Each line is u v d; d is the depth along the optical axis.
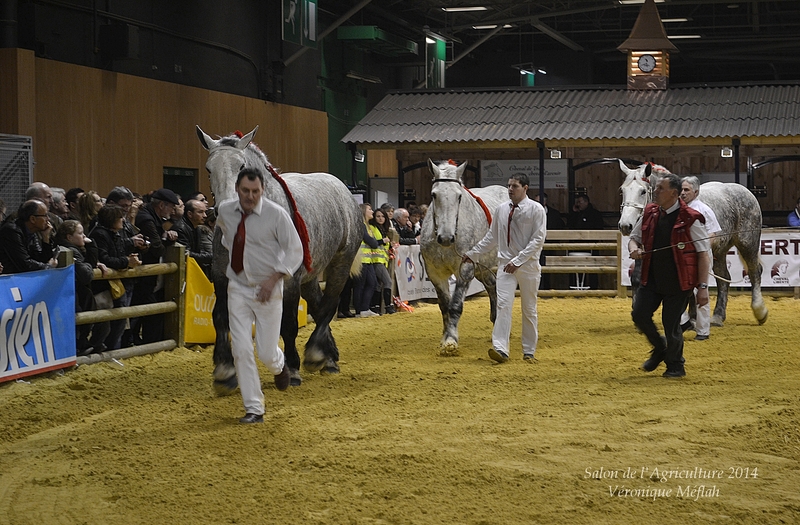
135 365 9.57
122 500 5.08
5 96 14.95
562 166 23.25
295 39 23.14
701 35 34.34
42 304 8.57
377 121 23.55
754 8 30.33
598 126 22.05
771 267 17.56
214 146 7.64
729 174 24.27
